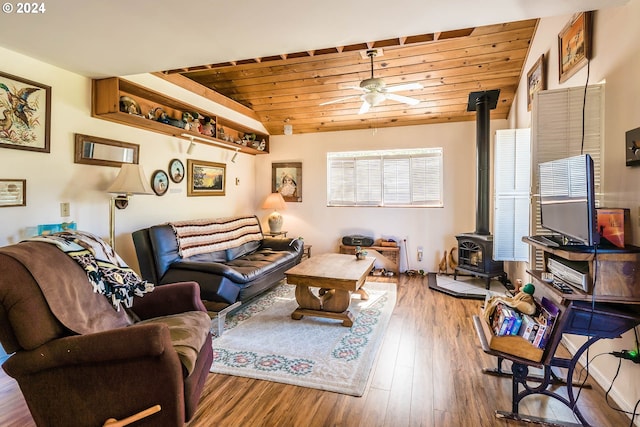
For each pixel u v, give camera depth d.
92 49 2.47
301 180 5.94
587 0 1.86
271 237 5.40
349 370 2.39
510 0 1.85
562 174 2.02
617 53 2.08
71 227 2.92
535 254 2.68
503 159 3.99
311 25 2.12
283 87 4.80
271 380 2.27
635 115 1.90
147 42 2.36
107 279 1.95
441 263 5.21
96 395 1.49
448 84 4.45
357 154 5.72
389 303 3.88
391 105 4.95
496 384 2.23
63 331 1.53
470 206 5.15
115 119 3.33
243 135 5.64
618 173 2.07
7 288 1.40
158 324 1.51
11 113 2.53
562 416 1.92
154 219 3.92
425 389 2.17
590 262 1.77
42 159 2.77
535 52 3.58
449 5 1.89
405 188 5.50
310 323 3.27
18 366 1.42
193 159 4.53
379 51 3.75
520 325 1.93
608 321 1.74
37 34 2.23
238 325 3.22
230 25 2.11
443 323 3.28
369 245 5.36
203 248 3.96
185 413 1.62
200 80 4.64
